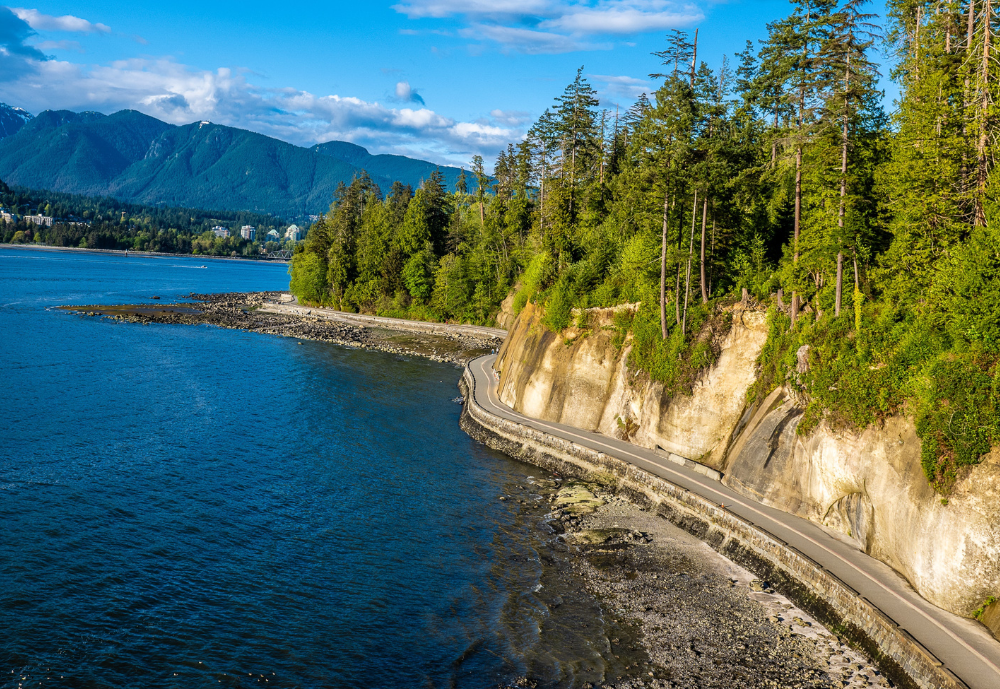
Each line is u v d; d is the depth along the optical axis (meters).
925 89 32.59
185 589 27.58
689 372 43.38
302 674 22.75
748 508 33.81
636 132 75.69
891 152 36.44
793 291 38.41
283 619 25.98
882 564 27.72
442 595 28.44
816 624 26.12
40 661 22.23
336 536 33.56
